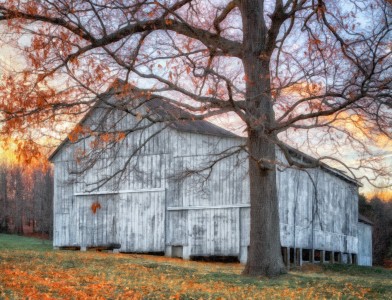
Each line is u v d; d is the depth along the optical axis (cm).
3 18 1509
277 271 1852
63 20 1550
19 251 2622
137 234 3045
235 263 2803
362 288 1619
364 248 4509
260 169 1872
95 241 3141
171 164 3006
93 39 1587
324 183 3494
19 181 6794
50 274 1659
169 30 1817
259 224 1866
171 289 1430
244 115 1666
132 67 1520
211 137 2934
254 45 1873
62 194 3259
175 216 2972
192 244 2912
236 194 2850
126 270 1961
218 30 1891
